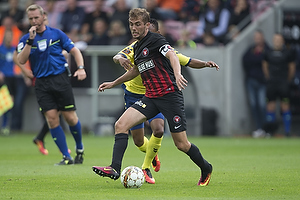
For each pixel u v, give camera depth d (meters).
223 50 60.38
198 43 65.38
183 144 21.83
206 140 54.31
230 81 60.47
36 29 30.62
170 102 21.61
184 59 22.11
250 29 61.28
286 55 58.50
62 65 30.98
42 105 30.94
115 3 68.62
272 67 58.59
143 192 20.45
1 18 69.62
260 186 22.22
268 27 62.03
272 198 19.03
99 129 60.62
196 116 60.69
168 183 23.28
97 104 60.75
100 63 60.44
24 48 29.95
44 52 30.48
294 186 22.19
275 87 58.62
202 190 21.06
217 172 27.41
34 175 25.98
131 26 21.88
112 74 60.44
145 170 23.72
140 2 66.75
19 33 60.44
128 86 26.69
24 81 60.94
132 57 24.73
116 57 24.08
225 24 65.50
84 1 72.56
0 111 58.78
